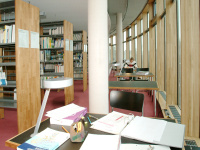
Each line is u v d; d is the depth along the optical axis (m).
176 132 1.18
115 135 1.17
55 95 6.16
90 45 3.13
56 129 1.32
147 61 8.23
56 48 5.20
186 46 2.39
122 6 8.82
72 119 1.39
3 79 3.37
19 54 2.94
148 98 5.43
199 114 2.38
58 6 5.50
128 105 2.12
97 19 3.02
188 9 2.33
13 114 4.10
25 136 1.23
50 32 5.42
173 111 3.51
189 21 2.34
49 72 5.71
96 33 3.04
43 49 5.58
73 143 1.11
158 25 5.32
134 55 11.57
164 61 5.32
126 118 1.47
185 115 2.45
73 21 7.76
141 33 9.62
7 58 4.54
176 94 3.98
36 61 3.36
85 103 4.94
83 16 6.86
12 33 3.19
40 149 0.99
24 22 3.02
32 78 3.26
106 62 3.13
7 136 2.89
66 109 1.61
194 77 2.38
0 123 3.52
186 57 2.41
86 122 1.44
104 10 3.05
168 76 4.02
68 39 4.98
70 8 5.73
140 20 10.27
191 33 2.34
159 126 1.27
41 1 5.07
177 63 3.96
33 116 3.30
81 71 7.31
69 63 5.05
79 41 6.90
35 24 3.30
